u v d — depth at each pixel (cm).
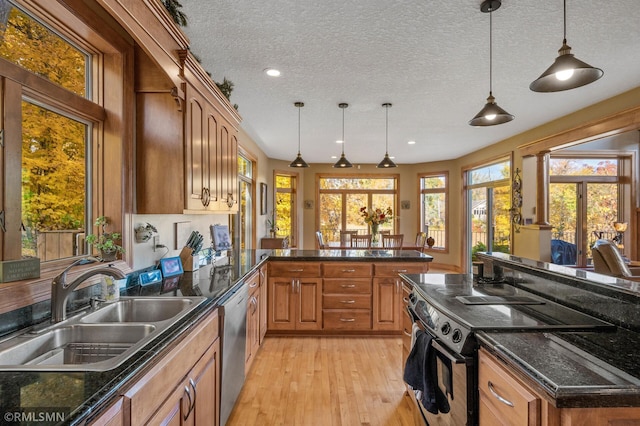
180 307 182
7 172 136
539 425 99
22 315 135
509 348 119
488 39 253
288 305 363
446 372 158
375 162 830
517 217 556
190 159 221
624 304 139
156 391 115
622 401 91
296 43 259
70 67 182
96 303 171
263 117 455
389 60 287
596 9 215
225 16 223
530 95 371
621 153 605
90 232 196
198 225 342
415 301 207
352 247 643
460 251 758
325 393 255
